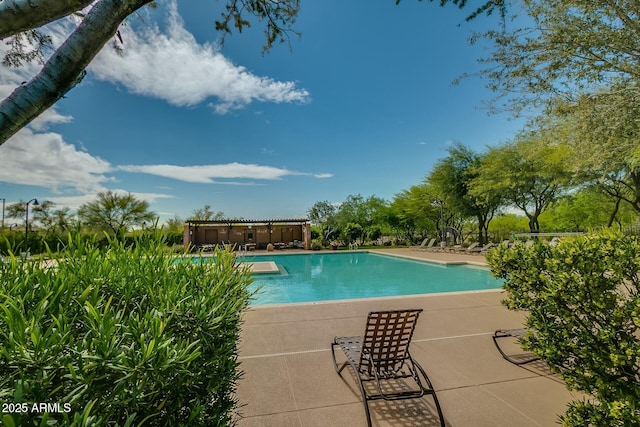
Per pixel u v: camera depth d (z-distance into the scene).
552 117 6.84
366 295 9.58
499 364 3.40
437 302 6.00
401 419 2.47
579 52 4.96
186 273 1.96
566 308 1.90
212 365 1.41
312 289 10.46
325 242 27.00
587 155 7.04
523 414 2.52
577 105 5.70
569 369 2.03
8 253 1.71
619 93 5.56
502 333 4.23
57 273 1.65
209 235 24.39
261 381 3.04
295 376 3.14
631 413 1.48
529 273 2.12
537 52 5.16
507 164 17.55
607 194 15.20
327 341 4.06
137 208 23.73
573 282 1.83
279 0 2.57
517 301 2.28
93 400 0.84
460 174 20.89
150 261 1.99
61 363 0.92
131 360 0.95
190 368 1.24
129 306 1.68
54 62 1.08
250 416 2.50
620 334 1.76
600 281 1.78
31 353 0.92
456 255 17.19
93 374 0.92
